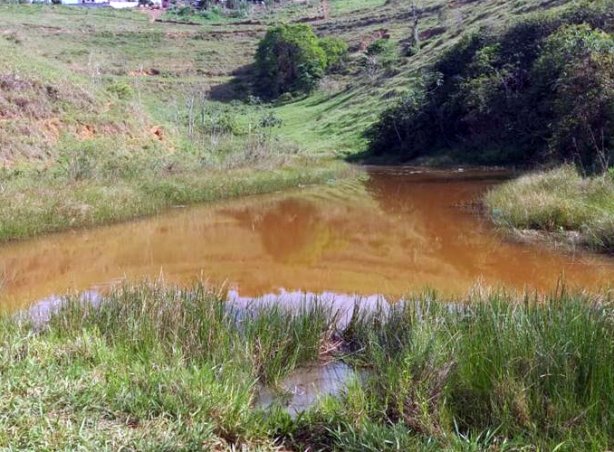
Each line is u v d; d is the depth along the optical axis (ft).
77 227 40.27
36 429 10.99
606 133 52.85
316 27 199.93
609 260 28.73
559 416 12.01
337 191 60.90
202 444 11.53
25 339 15.67
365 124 110.93
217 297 19.92
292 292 26.23
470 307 17.53
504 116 84.43
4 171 49.78
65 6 227.81
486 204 43.93
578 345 13.43
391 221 44.16
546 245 31.96
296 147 94.79
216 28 209.05
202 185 53.57
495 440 11.66
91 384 13.12
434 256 32.58
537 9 111.75
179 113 115.96
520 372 13.20
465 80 92.94
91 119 68.80
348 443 12.05
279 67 162.71
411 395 13.29
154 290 19.85
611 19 79.41
